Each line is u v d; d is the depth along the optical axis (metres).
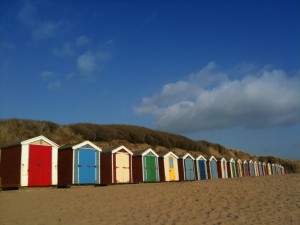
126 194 17.05
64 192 18.02
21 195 16.91
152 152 31.47
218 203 14.52
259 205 13.83
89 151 24.28
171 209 13.39
